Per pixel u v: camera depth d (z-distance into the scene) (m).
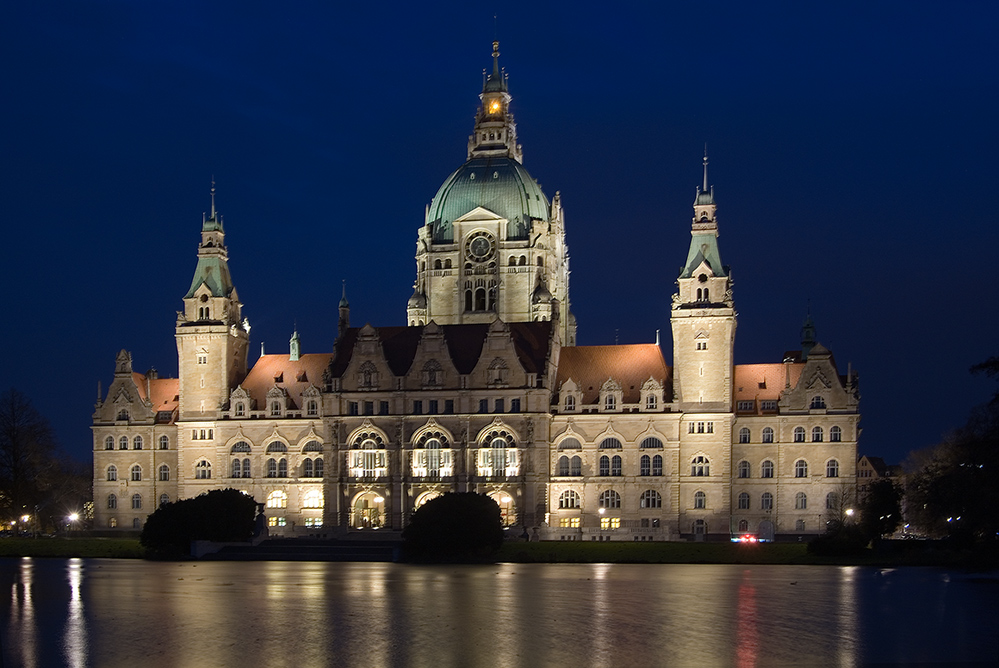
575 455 195.75
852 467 190.62
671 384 197.50
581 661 67.25
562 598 96.19
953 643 72.94
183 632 78.00
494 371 193.12
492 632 77.19
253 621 82.75
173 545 153.75
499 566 135.88
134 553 154.38
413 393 195.12
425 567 134.62
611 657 68.38
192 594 100.94
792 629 78.31
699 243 197.50
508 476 191.38
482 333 199.62
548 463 193.00
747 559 140.62
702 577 117.75
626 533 182.38
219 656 69.25
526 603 92.69
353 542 161.75
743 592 101.00
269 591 103.25
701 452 192.38
